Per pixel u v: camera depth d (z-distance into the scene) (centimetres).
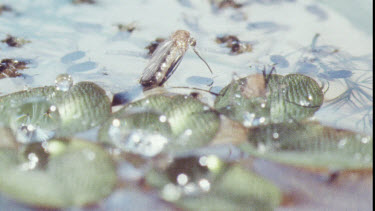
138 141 10
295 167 10
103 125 10
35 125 10
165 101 10
